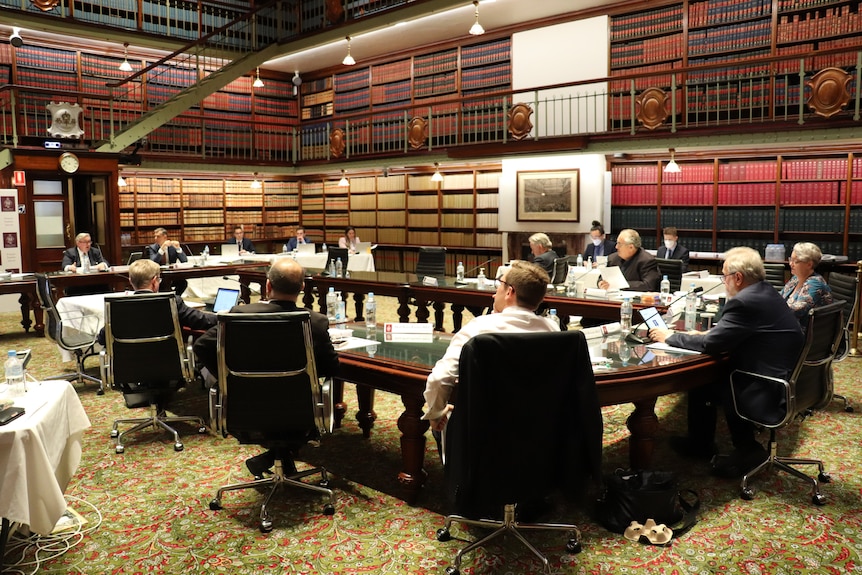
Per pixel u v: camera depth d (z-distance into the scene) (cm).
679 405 488
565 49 1105
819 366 332
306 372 289
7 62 1110
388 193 1362
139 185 1273
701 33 970
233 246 1078
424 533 292
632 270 630
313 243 1369
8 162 930
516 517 294
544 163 1134
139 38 1190
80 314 587
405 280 734
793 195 918
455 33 1207
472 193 1245
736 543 280
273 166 1373
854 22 845
